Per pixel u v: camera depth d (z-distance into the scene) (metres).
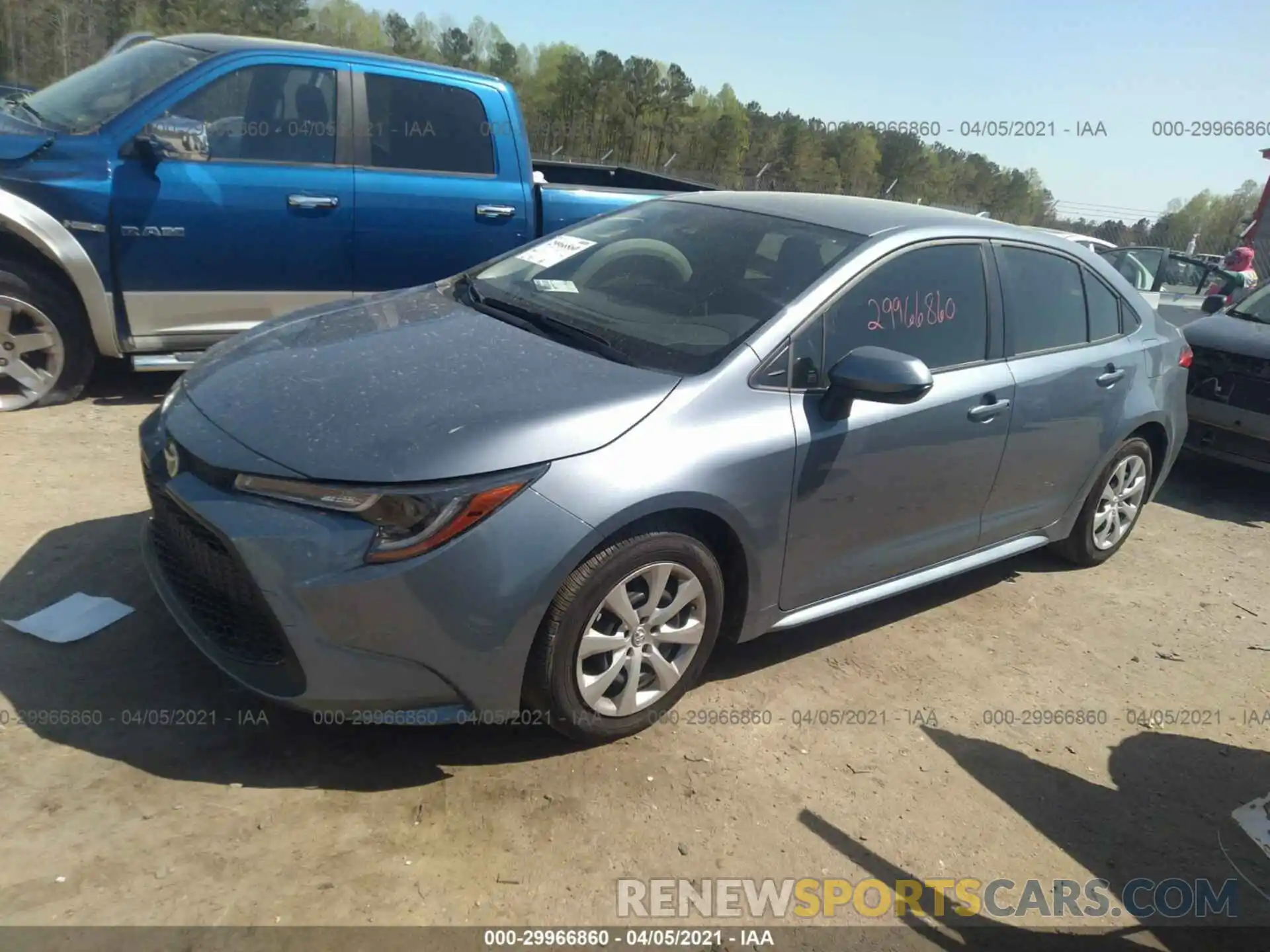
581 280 3.73
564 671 2.77
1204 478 6.94
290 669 2.58
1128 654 4.14
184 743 2.78
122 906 2.23
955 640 4.04
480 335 3.30
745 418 3.03
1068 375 4.16
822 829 2.82
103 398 5.43
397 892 2.38
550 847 2.59
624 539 2.79
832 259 3.47
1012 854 2.86
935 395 3.57
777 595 3.29
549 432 2.70
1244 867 2.94
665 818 2.76
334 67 5.59
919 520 3.70
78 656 3.09
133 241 5.09
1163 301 11.26
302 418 2.74
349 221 5.66
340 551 2.48
